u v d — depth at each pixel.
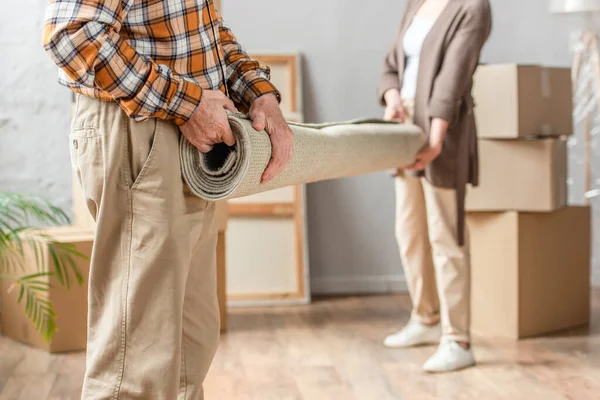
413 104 3.06
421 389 2.73
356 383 2.81
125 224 1.48
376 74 4.43
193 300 1.64
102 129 1.46
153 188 1.46
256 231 4.38
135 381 1.48
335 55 4.41
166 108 1.42
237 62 1.74
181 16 1.47
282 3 4.37
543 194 3.35
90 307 1.53
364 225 4.51
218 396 2.67
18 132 4.05
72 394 2.73
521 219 3.39
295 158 1.75
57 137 4.07
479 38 2.89
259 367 3.03
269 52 4.38
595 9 4.16
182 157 1.51
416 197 3.25
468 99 2.97
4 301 3.55
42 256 3.25
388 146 2.45
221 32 1.77
